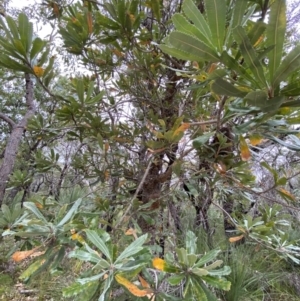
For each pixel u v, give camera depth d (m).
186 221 2.31
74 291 0.65
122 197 1.56
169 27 1.44
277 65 0.51
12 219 1.02
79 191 1.40
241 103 0.77
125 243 1.19
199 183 1.66
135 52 1.46
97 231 0.78
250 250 2.35
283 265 2.41
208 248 2.10
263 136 0.92
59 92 2.54
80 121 1.44
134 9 1.25
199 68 1.08
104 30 1.41
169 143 1.06
